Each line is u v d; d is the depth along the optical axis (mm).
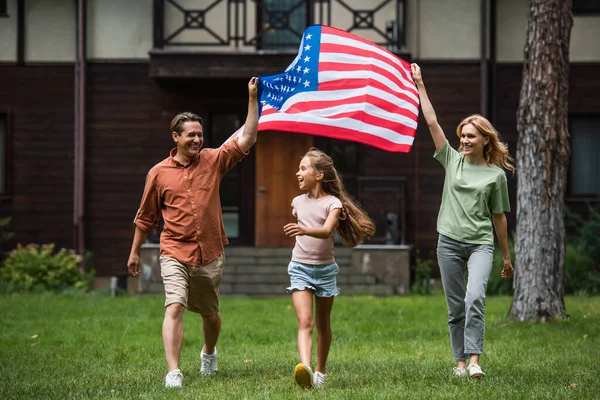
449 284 10586
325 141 27328
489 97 27250
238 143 10250
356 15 26609
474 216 10414
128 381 10305
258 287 24953
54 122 27469
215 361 10906
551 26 16906
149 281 25484
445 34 27141
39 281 25719
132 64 27297
